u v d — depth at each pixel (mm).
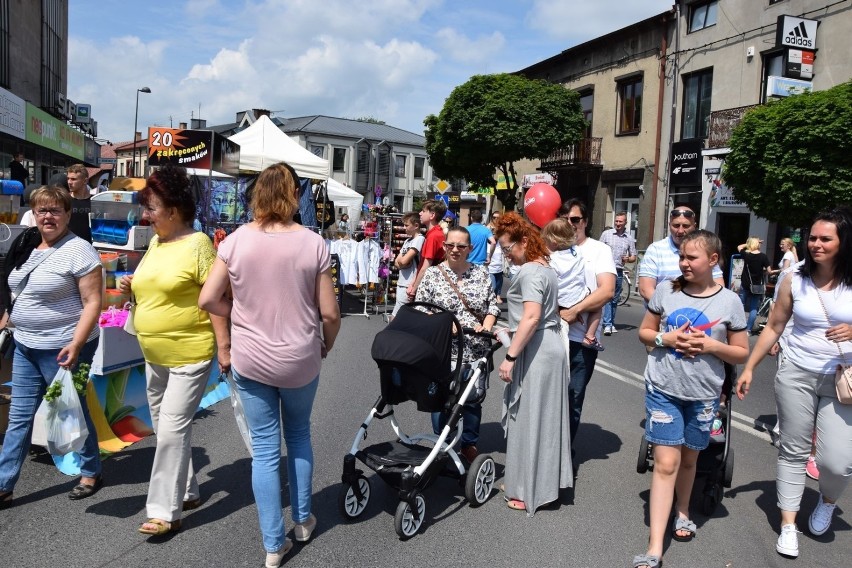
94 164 38094
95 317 4184
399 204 65688
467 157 25688
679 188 22422
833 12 17172
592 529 4203
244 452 5270
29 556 3596
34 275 4086
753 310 12781
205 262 3875
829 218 3953
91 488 4398
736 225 19812
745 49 19844
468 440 5039
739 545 4082
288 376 3488
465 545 3926
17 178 16625
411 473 3947
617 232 12188
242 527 4031
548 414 4395
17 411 4180
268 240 3453
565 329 4668
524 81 24953
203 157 9336
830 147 13297
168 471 3859
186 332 3852
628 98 24969
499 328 5008
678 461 3828
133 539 3832
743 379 4293
